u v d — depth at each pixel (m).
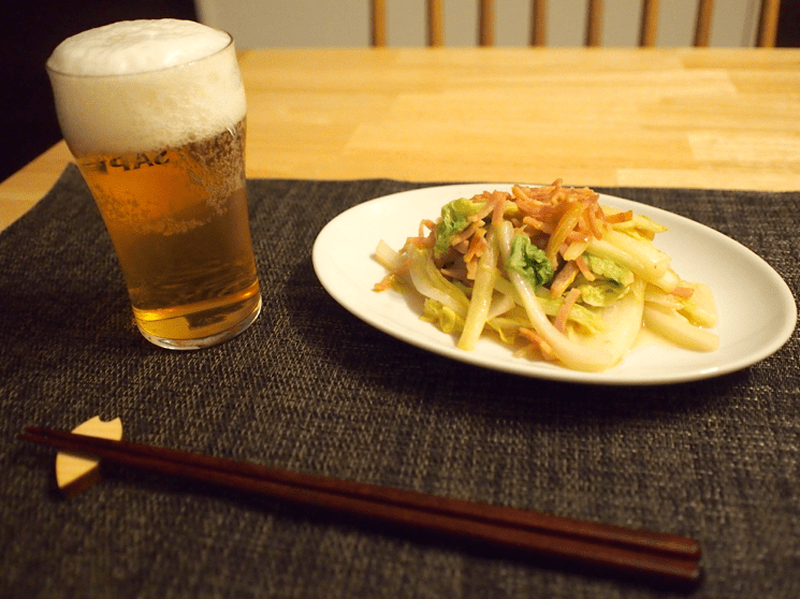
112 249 0.39
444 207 0.33
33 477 0.25
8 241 0.39
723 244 0.33
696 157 0.45
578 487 0.24
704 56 0.61
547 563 0.22
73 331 0.33
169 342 0.31
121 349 0.31
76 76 0.24
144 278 0.29
